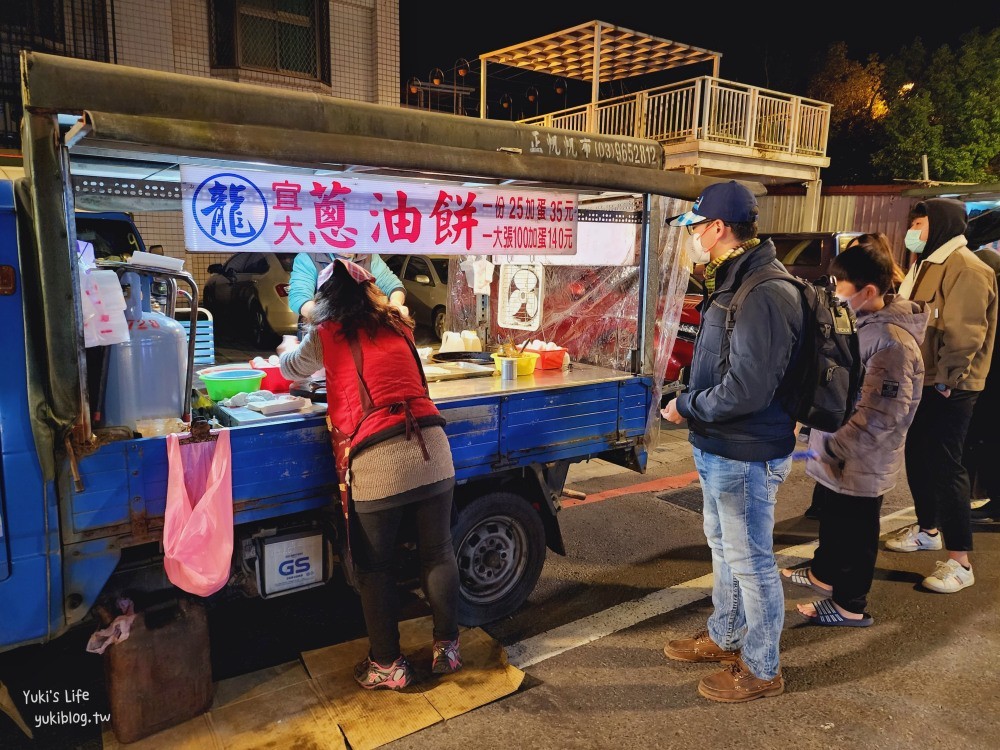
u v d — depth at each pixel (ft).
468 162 8.13
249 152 6.73
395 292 13.53
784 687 9.03
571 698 8.73
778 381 7.66
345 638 10.02
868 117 64.44
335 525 8.93
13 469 6.52
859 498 10.11
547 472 11.10
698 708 8.59
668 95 37.55
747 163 38.86
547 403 10.34
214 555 7.54
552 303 13.56
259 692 8.48
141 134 6.14
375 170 8.32
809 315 7.87
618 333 12.18
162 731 7.73
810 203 42.73
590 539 13.91
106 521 7.04
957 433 11.76
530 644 10.03
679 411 8.59
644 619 10.80
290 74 33.88
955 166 60.85
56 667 9.14
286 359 8.79
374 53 36.04
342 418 8.13
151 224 29.55
